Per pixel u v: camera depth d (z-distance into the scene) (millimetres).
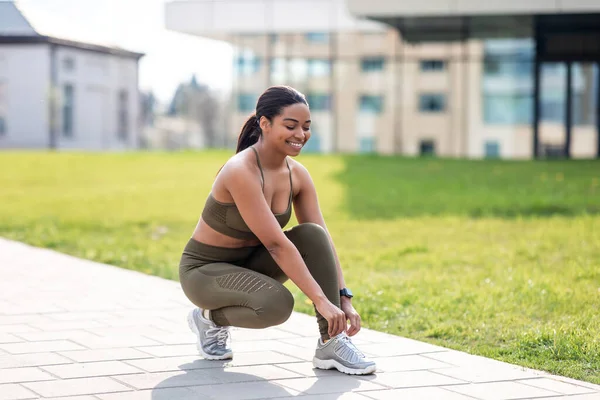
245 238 3574
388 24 20578
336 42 22969
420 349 4008
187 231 8820
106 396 3152
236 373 3529
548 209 9820
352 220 9242
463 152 22453
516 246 7168
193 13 22906
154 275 6293
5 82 35250
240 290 3445
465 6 18875
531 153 21359
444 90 22547
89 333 4297
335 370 3594
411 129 22875
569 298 4977
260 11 22797
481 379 3463
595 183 12320
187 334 4289
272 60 23047
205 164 17203
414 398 3178
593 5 18312
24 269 6469
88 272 6336
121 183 13984
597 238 7426
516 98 21828
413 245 7289
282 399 3139
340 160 17375
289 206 3625
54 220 9672
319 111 23281
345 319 3387
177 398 3137
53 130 35969
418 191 11883
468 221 8961
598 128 20344
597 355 3795
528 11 18609
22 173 15648
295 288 5652
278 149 3514
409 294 5262
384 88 22938
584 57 20312
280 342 4133
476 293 5227
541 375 3531
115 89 38375
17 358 3746
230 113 23312
